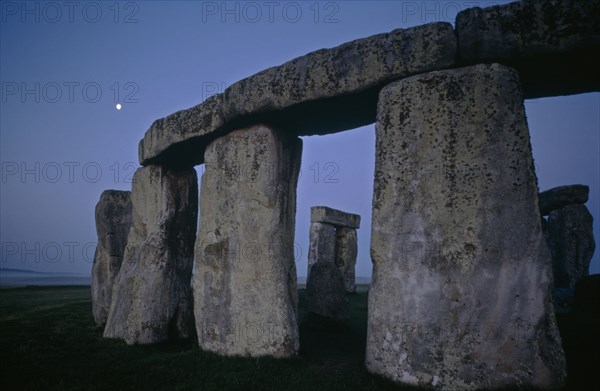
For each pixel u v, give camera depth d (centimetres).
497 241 439
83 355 604
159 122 751
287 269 609
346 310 855
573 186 1378
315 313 837
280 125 630
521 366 413
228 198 641
